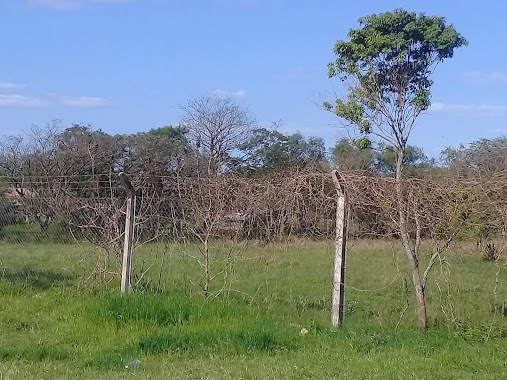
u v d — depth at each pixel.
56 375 6.82
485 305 9.16
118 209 11.57
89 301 10.16
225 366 7.07
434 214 8.60
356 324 8.85
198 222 10.54
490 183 8.42
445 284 9.44
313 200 9.52
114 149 27.31
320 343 8.03
